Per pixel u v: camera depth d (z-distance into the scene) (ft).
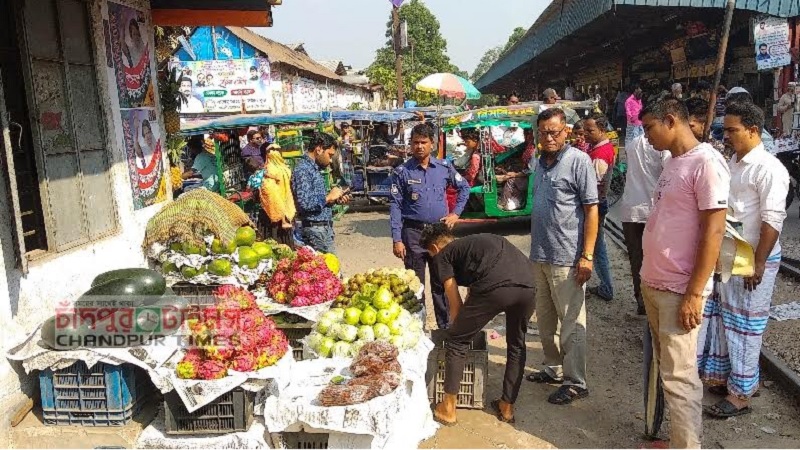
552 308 16.37
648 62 62.03
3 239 13.16
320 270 16.84
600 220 22.65
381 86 143.02
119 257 17.85
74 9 16.53
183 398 12.27
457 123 34.24
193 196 19.76
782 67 39.32
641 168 18.92
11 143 13.88
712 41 46.73
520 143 37.09
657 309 12.22
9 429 13.19
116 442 13.19
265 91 71.36
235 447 12.42
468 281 14.52
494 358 18.79
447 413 14.71
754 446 13.51
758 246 13.89
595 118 22.13
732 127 14.10
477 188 34.86
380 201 49.03
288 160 39.93
